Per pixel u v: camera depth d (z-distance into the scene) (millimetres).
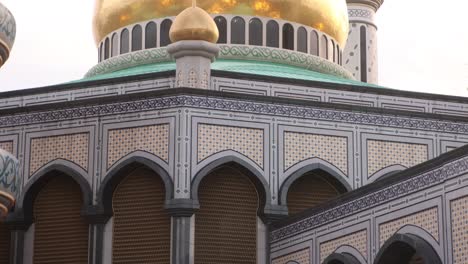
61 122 31547
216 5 36469
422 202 24141
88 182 30844
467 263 22594
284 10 36844
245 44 36406
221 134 30422
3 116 32188
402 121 32250
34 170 31531
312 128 31375
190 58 31656
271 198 30547
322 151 31344
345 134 31656
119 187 30828
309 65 36719
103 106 31125
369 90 34281
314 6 37250
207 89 30688
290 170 30906
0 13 20484
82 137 31219
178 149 29969
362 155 31672
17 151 31828
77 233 31078
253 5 36625
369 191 26031
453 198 23156
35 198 31688
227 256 30172
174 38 32031
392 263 25328
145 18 36812
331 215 27500
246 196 30703
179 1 36469
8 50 20984
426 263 23562
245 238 30406
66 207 31359
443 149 32406
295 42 36938
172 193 29734
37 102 33969
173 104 30359
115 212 30688
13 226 31391
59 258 31109
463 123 32750
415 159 32125
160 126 30359
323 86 33844
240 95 30781
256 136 30766
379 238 25500
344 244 26844
